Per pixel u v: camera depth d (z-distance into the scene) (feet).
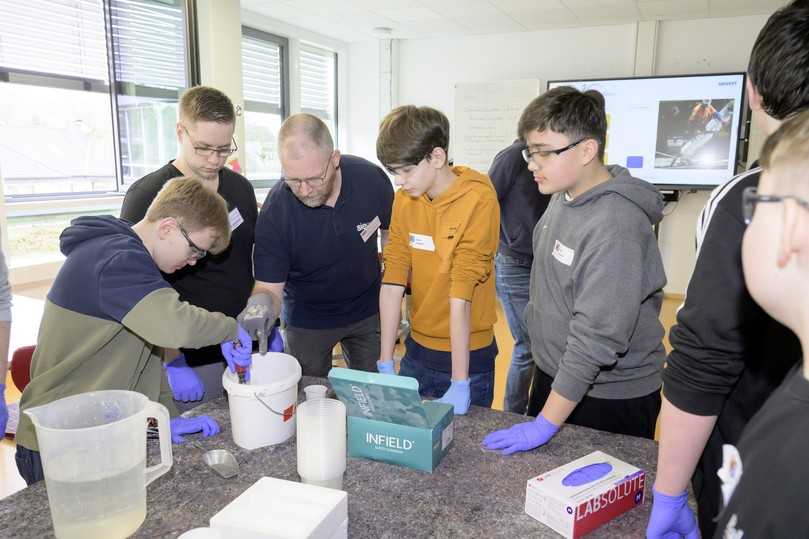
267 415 3.64
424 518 2.95
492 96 18.95
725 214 2.40
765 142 1.76
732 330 2.40
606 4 15.30
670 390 2.67
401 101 21.22
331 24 18.37
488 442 3.70
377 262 6.52
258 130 18.81
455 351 4.48
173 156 14.15
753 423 1.78
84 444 2.65
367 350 6.80
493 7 15.84
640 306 4.05
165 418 3.07
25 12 11.25
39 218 11.46
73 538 2.69
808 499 1.53
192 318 3.68
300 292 6.27
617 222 3.74
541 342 4.69
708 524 2.87
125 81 13.23
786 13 2.26
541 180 4.06
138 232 4.12
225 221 4.26
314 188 5.15
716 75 16.31
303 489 2.70
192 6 12.46
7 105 11.18
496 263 9.36
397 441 3.44
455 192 4.50
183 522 2.93
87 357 3.85
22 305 9.00
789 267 1.54
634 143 17.48
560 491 2.86
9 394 9.13
